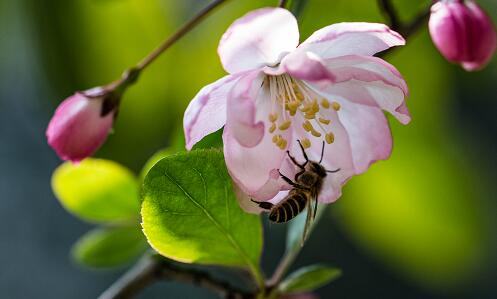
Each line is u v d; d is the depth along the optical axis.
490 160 0.51
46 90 0.38
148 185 0.30
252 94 0.32
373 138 0.32
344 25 0.30
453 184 0.38
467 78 0.39
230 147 0.30
